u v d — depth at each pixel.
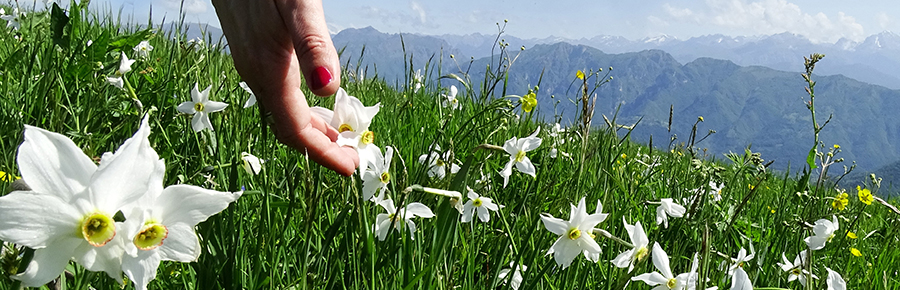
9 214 0.25
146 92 0.89
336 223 0.50
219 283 0.46
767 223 1.06
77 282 0.32
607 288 0.57
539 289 0.60
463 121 1.18
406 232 0.57
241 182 0.62
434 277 0.53
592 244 0.52
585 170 0.84
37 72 0.99
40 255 0.26
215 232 0.47
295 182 0.56
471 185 0.70
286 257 0.49
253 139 0.81
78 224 0.26
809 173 1.15
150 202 0.27
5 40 1.17
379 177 0.58
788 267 0.74
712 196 1.02
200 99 0.68
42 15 1.26
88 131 0.69
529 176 0.88
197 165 0.67
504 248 0.57
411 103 1.29
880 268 0.86
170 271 0.46
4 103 0.75
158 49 1.34
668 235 0.75
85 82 0.86
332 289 0.52
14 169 0.56
